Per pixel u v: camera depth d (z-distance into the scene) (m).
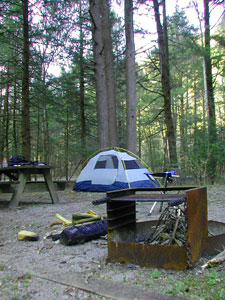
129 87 11.02
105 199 2.62
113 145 10.87
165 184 5.03
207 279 2.18
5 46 12.86
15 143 16.92
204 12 12.72
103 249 3.09
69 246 3.21
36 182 6.80
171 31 14.44
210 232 3.40
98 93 11.04
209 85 13.11
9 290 2.11
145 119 24.17
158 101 22.56
